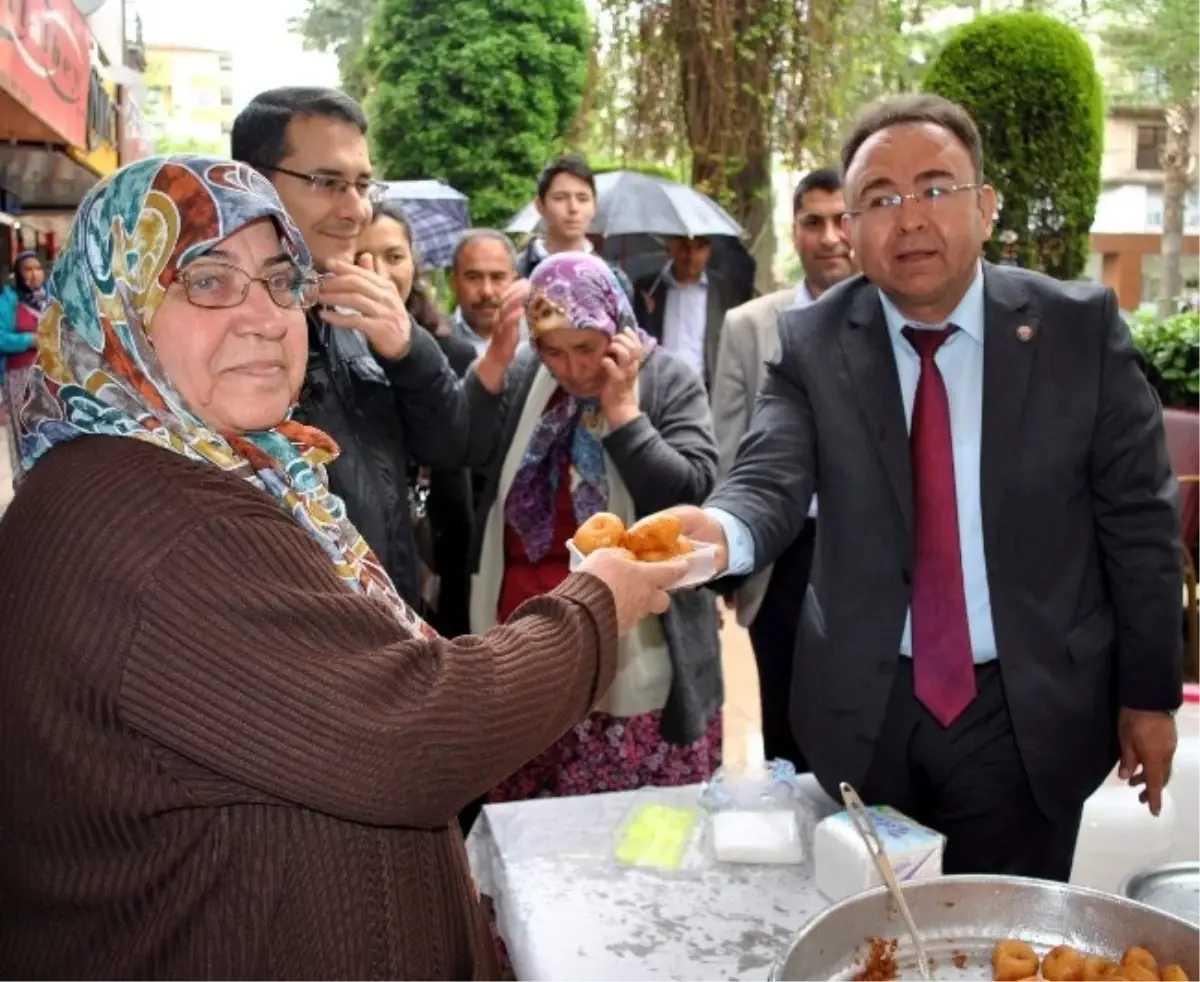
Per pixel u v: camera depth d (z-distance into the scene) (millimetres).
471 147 8539
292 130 1771
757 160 5328
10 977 971
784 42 5023
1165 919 1114
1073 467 1564
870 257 1558
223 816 920
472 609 2324
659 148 5258
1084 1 6395
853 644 1615
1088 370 1573
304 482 1121
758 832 1474
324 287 1830
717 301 4961
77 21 4191
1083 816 1698
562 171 3947
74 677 872
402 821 910
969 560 1604
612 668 1123
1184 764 1749
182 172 1002
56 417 991
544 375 2234
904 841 1329
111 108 5812
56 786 901
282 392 1064
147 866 914
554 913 1336
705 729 2232
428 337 1979
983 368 1581
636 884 1408
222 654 863
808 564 2648
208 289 1015
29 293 5410
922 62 5906
